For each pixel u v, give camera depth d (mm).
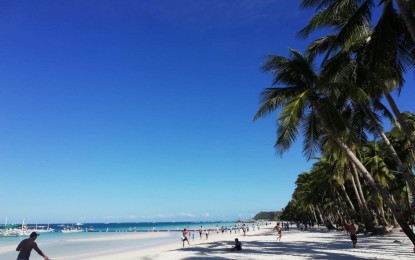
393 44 12945
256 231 95062
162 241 62531
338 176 38781
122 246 51125
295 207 132000
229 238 58188
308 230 70500
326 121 16984
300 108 16484
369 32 15758
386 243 25812
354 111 20891
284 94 18828
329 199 67625
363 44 16156
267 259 19656
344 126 16156
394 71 14023
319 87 16422
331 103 16641
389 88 18000
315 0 13820
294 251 23891
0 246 54188
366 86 18078
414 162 33125
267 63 18891
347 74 17875
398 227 39906
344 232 49750
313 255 20422
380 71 14055
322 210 83688
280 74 18906
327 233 51531
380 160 33500
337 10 14367
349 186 54062
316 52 18719
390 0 12820
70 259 31156
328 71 16125
